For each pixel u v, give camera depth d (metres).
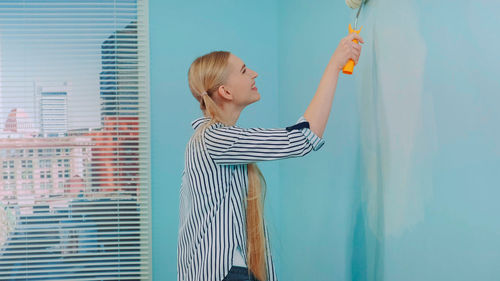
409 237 1.43
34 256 2.81
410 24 1.40
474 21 1.12
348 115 1.92
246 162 1.51
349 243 1.92
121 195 2.89
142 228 2.87
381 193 1.61
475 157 1.12
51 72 2.84
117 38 2.87
